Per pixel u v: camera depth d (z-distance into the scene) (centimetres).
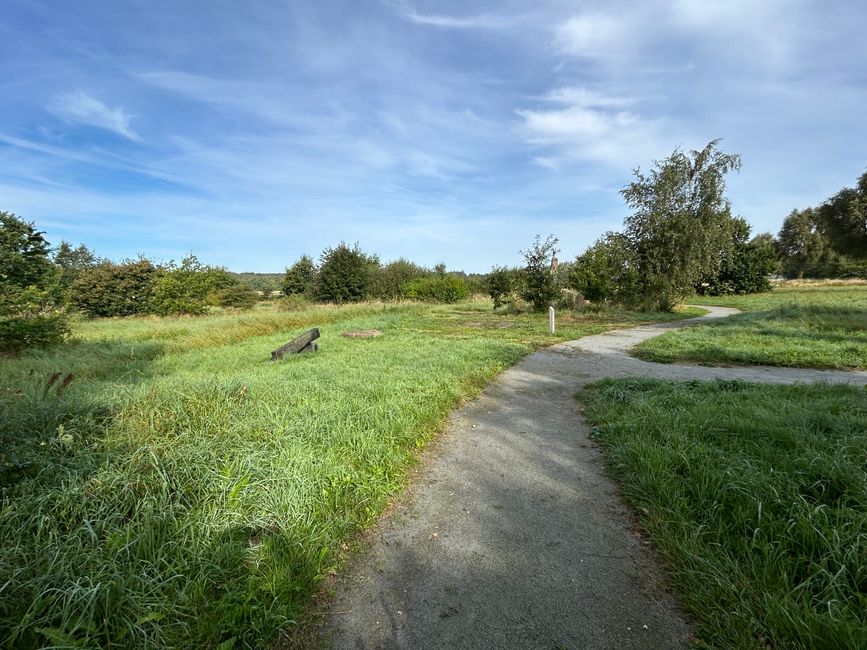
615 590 238
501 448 453
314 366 820
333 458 372
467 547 280
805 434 399
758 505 279
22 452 308
